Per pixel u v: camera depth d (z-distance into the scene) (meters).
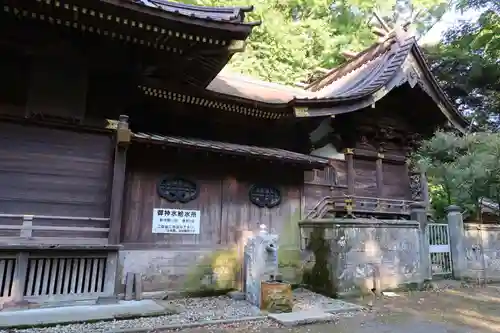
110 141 8.20
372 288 9.36
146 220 8.72
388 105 13.12
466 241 11.92
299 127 11.50
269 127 11.17
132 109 9.36
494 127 19.75
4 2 6.45
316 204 11.30
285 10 20.09
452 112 13.03
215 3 16.97
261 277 7.71
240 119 10.64
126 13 6.86
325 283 9.29
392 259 9.94
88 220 7.50
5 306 6.32
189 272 8.70
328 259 9.35
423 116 13.71
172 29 7.39
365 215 11.48
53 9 6.66
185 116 10.04
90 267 7.25
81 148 7.89
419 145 13.84
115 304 7.12
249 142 10.98
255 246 7.96
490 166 10.74
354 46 20.84
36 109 7.45
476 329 6.16
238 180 10.04
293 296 8.94
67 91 7.80
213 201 9.60
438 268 11.45
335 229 9.28
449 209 12.14
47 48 7.55
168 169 9.19
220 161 9.77
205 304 7.76
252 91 12.44
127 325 5.90
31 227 6.71
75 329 5.59
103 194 7.93
